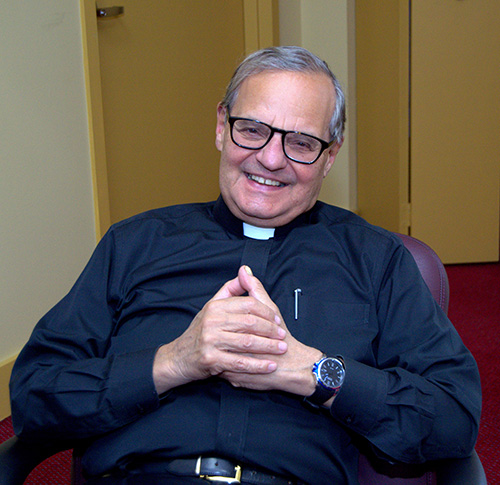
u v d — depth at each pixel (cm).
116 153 244
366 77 400
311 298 110
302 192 113
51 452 100
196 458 97
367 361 105
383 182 398
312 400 94
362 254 114
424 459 93
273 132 107
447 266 398
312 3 394
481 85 372
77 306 112
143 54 254
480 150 381
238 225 121
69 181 214
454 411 94
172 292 114
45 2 197
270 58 109
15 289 192
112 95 239
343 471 100
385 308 110
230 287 100
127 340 110
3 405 190
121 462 98
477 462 89
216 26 306
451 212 389
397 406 93
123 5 240
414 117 372
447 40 364
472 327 284
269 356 93
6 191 185
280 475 97
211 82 304
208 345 90
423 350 102
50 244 206
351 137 419
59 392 96
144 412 96
